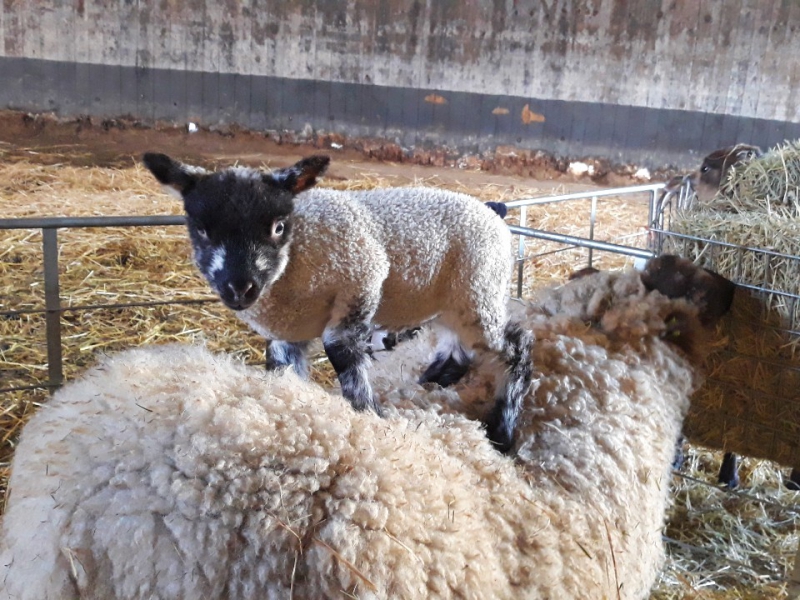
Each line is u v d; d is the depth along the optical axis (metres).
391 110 4.52
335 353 0.80
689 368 1.12
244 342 1.77
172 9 4.23
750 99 4.26
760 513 1.41
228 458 0.52
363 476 0.54
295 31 4.38
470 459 0.72
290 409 0.57
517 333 0.92
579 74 4.41
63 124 4.21
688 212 1.34
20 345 1.64
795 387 1.18
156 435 0.53
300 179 0.81
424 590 0.54
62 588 0.50
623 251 1.27
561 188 4.20
